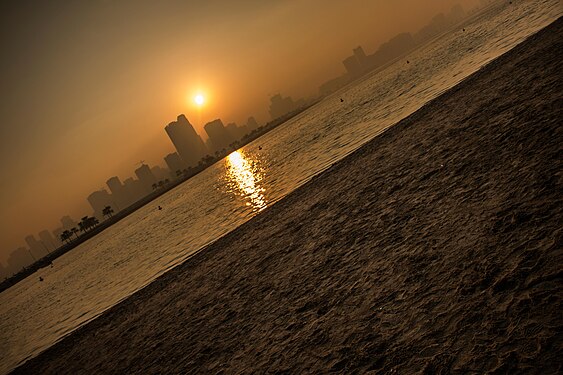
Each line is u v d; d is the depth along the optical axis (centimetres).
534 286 371
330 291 634
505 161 711
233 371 554
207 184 8856
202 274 1277
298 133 7538
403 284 523
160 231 4075
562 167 559
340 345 469
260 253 1105
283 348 541
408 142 1355
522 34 2591
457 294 432
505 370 300
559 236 419
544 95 938
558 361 281
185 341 787
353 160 1622
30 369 1234
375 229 778
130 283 2039
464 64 3123
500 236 491
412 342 399
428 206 730
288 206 1488
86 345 1191
